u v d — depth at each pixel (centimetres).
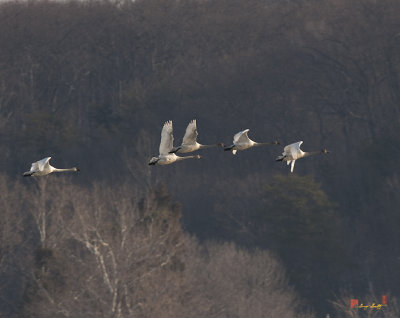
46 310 4512
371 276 8006
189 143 3019
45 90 12744
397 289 7706
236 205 8931
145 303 4484
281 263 7525
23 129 11775
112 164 10662
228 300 5459
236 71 11725
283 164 10550
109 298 4503
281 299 5831
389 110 10744
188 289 4878
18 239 6631
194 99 11619
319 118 11081
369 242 8494
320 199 7925
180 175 9919
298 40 11788
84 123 12812
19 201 7469
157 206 5147
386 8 11169
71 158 10994
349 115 10962
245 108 11162
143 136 10250
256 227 8394
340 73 11162
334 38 11238
